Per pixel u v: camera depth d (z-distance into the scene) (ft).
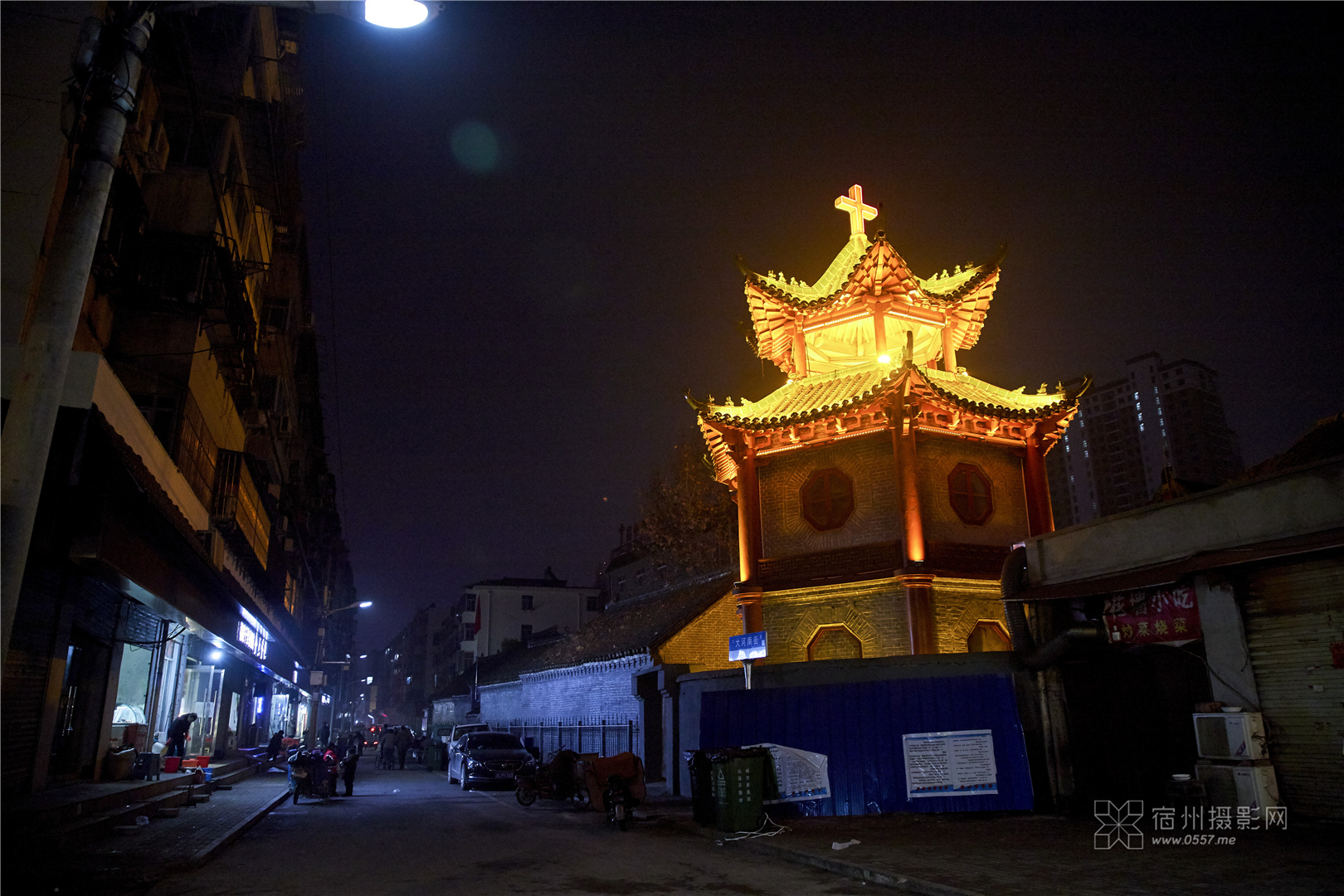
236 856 38.93
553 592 244.63
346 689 263.49
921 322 73.41
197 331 61.05
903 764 48.52
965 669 50.24
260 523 94.48
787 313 74.90
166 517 43.47
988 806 46.50
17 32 42.86
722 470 80.07
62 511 36.22
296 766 68.80
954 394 64.08
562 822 53.26
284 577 120.78
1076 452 426.10
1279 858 30.42
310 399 143.33
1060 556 49.73
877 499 65.21
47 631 43.47
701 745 53.88
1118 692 47.88
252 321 71.41
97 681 52.95
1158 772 45.80
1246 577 40.40
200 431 66.08
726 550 115.03
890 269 70.23
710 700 54.75
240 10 66.44
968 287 72.54
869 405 63.77
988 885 28.12
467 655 242.78
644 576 203.51
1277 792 37.58
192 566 54.65
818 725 51.11
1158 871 29.07
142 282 57.21
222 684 96.43
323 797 69.97
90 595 49.37
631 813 51.39
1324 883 26.27
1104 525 47.60
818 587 65.36
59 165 42.19
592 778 53.52
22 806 37.06
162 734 68.18
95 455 36.73
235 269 65.77
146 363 59.31
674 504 114.11
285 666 130.41
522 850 40.63
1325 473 38.22
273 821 54.44
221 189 63.77
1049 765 47.16
